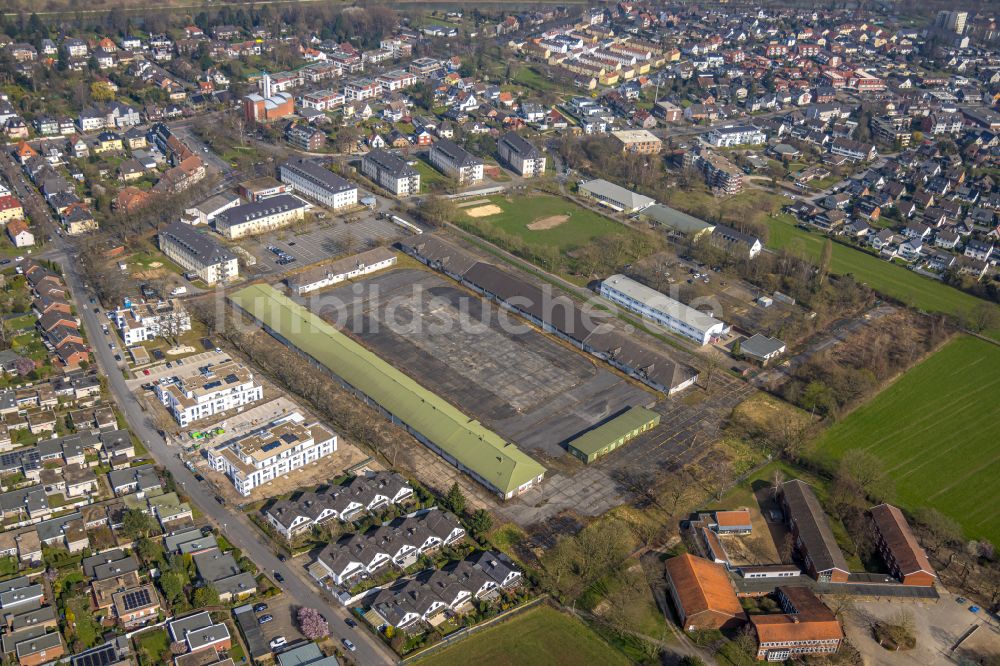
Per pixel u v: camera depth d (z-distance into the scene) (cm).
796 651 17900
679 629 18412
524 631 18125
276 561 19375
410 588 18512
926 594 19600
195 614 17512
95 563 18750
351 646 17325
